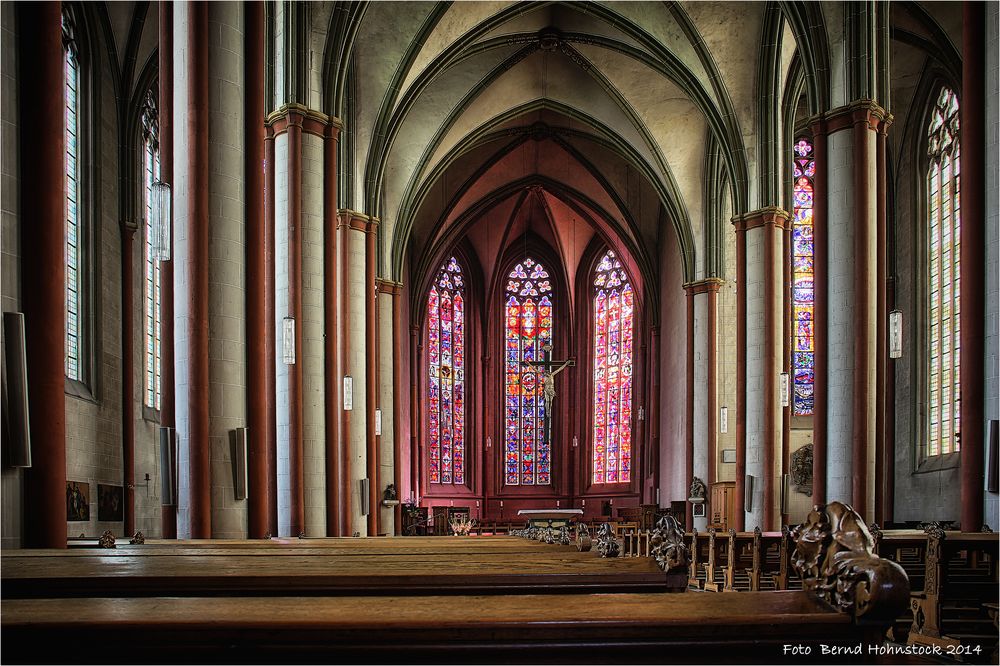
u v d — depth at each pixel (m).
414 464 41.72
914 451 28.75
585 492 46.38
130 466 23.78
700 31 26.36
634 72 31.77
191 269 13.08
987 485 11.75
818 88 20.14
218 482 12.97
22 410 9.16
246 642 2.58
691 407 33.84
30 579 4.69
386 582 4.72
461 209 42.19
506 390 47.94
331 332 20.14
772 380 25.80
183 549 7.95
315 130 20.14
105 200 23.08
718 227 33.78
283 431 19.09
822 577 2.83
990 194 12.09
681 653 2.64
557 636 2.62
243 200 13.84
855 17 19.61
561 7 29.22
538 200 45.25
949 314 27.41
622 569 5.00
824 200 19.89
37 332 9.62
